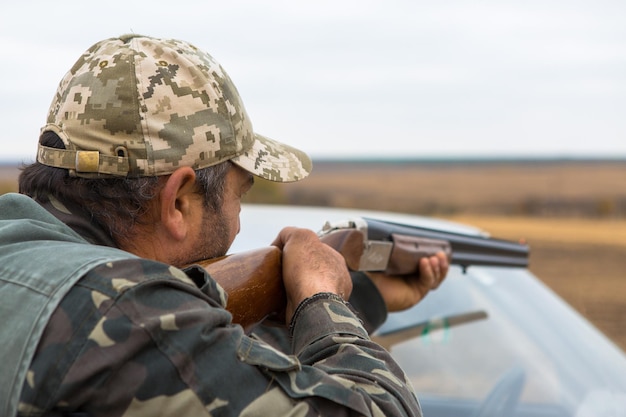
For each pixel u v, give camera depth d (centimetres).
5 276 143
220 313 145
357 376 155
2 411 133
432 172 5503
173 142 161
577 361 271
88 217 161
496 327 283
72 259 142
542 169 5603
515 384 255
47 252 145
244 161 175
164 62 163
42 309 135
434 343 271
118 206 160
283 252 192
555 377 262
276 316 200
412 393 164
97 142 158
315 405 144
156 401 134
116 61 161
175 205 165
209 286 152
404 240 267
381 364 161
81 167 156
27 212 156
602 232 2491
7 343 135
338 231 251
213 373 139
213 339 141
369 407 149
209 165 167
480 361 265
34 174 164
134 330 134
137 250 165
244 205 363
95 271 139
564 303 314
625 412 247
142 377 134
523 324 287
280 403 142
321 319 171
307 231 197
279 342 224
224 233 175
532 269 1592
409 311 284
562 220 2927
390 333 270
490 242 306
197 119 165
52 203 162
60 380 131
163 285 142
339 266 193
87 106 159
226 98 171
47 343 133
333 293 180
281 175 183
